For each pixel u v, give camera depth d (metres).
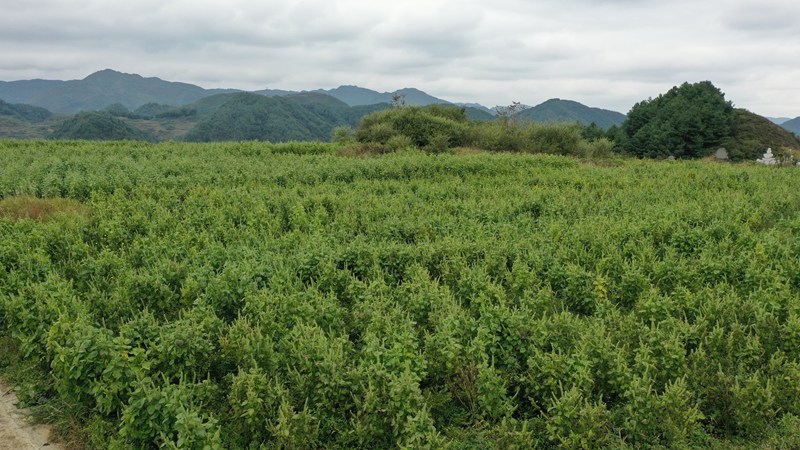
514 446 4.91
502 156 24.47
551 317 6.78
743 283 8.35
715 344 6.29
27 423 5.59
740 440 5.18
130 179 16.44
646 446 5.05
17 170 17.67
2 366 6.59
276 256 9.12
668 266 8.64
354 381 5.39
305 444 4.93
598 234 10.67
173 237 10.62
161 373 5.48
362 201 14.57
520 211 14.03
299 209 12.84
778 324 6.66
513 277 8.62
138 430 4.94
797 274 8.48
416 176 20.02
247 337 6.09
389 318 6.56
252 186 16.33
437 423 5.50
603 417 5.22
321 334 6.08
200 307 6.73
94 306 7.32
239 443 5.13
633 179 19.09
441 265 9.23
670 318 6.62
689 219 12.30
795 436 4.95
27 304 7.01
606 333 6.67
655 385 5.79
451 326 6.22
